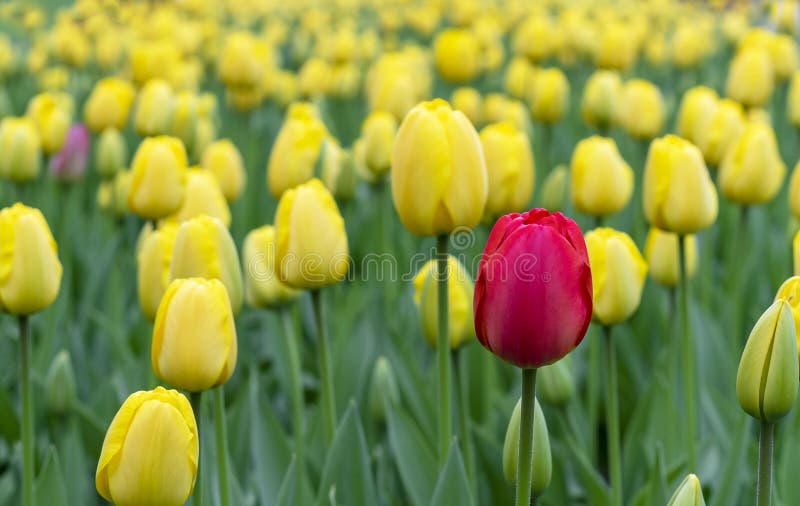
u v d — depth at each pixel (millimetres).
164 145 3010
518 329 1610
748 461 3182
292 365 2893
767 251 4750
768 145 3250
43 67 8719
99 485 1756
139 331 4281
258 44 6672
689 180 2689
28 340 2412
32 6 11125
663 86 9484
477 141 2127
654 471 2645
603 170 3174
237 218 5055
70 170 4824
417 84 6391
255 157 5895
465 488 2246
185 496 1759
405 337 4102
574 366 4023
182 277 2365
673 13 12805
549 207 3896
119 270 4840
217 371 2033
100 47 8250
